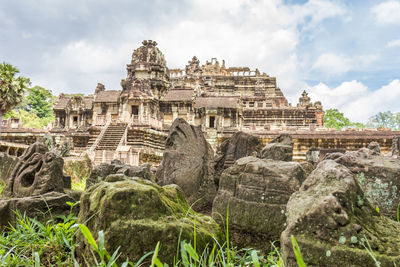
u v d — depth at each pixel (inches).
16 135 1893.5
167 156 430.3
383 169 301.1
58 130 1979.6
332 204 142.3
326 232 139.2
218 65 3464.6
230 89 3078.2
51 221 258.4
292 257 141.3
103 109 1884.8
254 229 246.5
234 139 509.0
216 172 474.6
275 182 251.8
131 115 1665.8
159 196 190.5
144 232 167.9
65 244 209.3
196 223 202.5
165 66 1899.6
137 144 1439.5
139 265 162.6
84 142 1566.2
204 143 460.4
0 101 1159.6
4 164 735.7
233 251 217.2
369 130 1301.7
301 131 1373.0
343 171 160.7
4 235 253.8
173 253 170.6
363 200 158.9
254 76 3284.9
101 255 146.6
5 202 268.7
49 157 347.3
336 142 1310.3
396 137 673.6
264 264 190.5
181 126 452.4
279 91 3181.6
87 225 184.9
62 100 2207.2
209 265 153.3
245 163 273.4
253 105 2753.4
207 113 1793.8
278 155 458.0
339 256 133.3
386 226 150.9
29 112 3801.7
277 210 242.2
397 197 290.7
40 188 330.0
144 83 1680.6
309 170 302.0
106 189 185.5
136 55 1819.6
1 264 179.6
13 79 1184.8
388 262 129.0
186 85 2544.3
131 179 222.8
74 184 788.0
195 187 419.5
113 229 165.2
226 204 266.5
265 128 1579.7
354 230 137.3
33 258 195.9
